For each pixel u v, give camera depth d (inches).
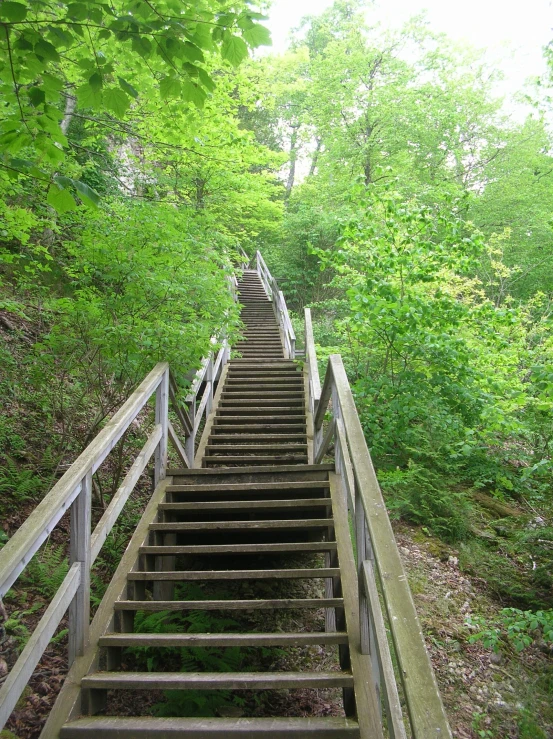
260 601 96.2
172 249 165.0
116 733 71.6
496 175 544.4
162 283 151.3
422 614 136.3
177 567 152.7
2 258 171.0
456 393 206.4
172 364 158.7
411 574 151.8
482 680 119.3
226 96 231.9
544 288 463.8
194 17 76.5
